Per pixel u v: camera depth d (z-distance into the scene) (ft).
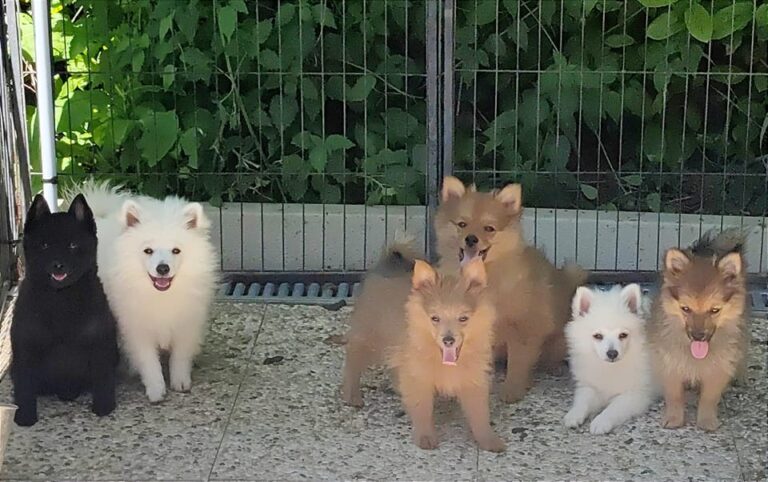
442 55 11.63
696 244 10.59
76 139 12.46
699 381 8.90
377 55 12.56
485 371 8.51
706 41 11.82
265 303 11.12
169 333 9.39
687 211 12.72
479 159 12.69
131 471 8.26
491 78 12.68
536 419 9.01
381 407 9.18
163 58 12.13
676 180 12.82
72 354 8.93
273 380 9.61
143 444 8.62
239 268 12.21
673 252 8.79
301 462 8.38
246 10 11.90
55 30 12.52
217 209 12.17
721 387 8.82
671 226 11.97
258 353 10.11
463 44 12.25
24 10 12.69
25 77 12.47
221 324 10.66
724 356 8.70
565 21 12.44
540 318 9.46
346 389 9.21
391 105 12.66
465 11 12.24
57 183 11.41
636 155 12.94
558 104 12.11
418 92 12.65
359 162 12.60
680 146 12.70
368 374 9.75
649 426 8.89
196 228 9.42
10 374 9.34
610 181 12.84
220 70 12.21
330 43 12.44
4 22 10.95
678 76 12.42
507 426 8.90
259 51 12.11
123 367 9.68
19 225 11.18
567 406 9.22
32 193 11.69
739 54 12.49
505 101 12.72
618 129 12.90
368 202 12.43
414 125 12.44
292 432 8.79
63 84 12.51
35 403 8.91
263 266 12.18
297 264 12.26
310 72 12.39
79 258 8.76
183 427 8.86
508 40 12.51
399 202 12.44
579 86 12.26
